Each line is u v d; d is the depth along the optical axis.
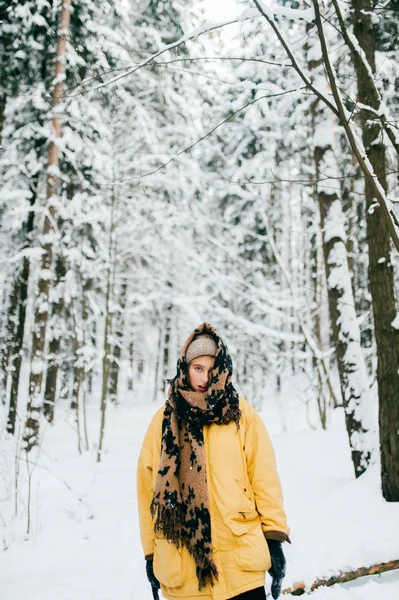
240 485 1.92
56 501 5.60
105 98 9.62
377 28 5.45
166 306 18.05
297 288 12.02
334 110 3.03
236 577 1.79
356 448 5.35
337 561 3.20
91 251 11.38
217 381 1.95
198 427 1.97
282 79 6.62
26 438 8.08
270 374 13.09
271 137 10.47
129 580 3.58
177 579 1.84
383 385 4.25
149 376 29.16
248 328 11.59
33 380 8.93
